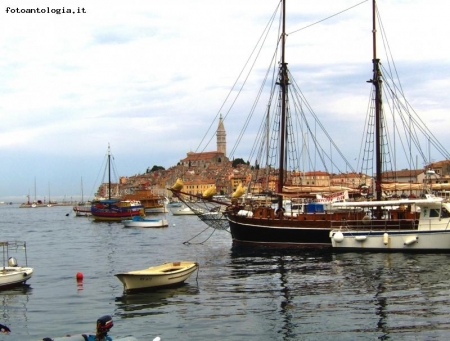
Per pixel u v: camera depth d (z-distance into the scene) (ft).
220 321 112.98
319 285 148.87
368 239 213.66
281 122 270.46
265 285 150.41
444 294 133.69
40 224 556.10
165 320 114.21
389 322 109.91
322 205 269.64
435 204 208.95
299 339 100.58
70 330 109.91
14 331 109.81
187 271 154.30
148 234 373.81
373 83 257.96
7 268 161.38
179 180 270.87
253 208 263.49
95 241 323.57
